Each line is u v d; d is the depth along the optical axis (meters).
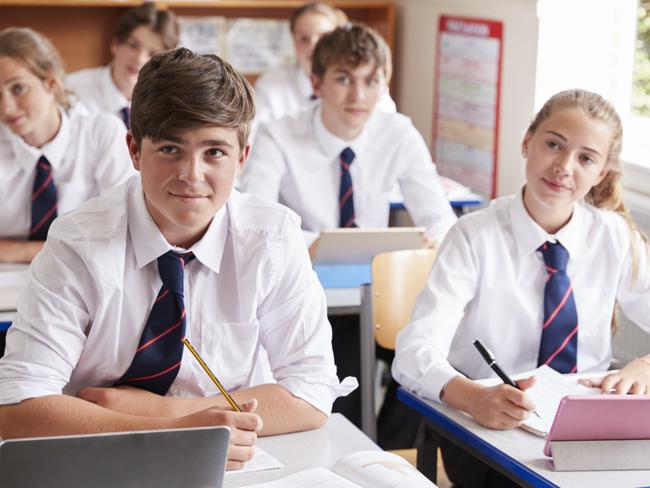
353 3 4.99
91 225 1.73
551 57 3.79
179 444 1.32
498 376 2.13
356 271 2.99
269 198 3.42
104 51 5.05
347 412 3.22
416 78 4.90
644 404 1.72
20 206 3.04
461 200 3.95
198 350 1.80
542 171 2.29
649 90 3.39
